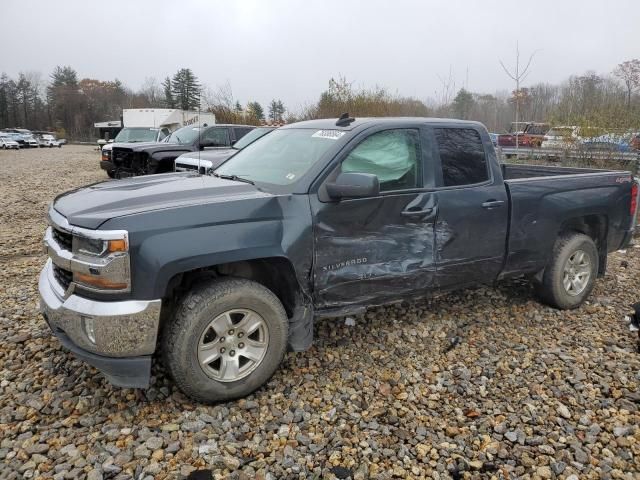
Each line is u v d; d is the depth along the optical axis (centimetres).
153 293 291
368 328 442
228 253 309
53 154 3738
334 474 269
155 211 300
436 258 404
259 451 286
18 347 393
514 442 298
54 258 319
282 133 446
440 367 382
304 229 339
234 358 325
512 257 452
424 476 269
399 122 398
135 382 301
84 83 10138
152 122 2323
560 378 368
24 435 290
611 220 518
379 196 370
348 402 333
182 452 280
